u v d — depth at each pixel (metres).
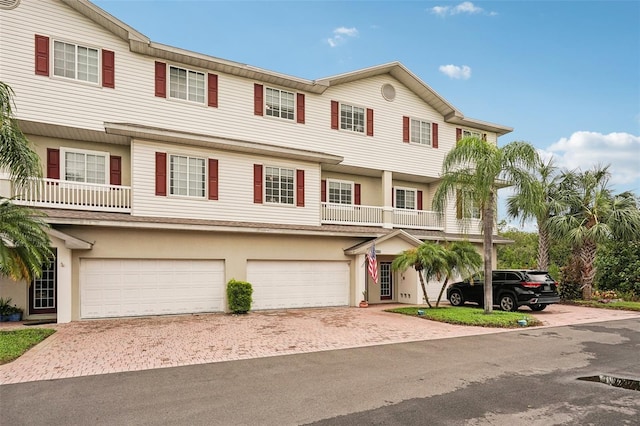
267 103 18.61
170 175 15.96
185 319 14.48
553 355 9.42
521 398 6.42
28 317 14.62
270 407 5.98
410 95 22.78
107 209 15.00
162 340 10.80
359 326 13.16
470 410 5.90
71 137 15.62
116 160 16.38
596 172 21.78
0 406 6.01
